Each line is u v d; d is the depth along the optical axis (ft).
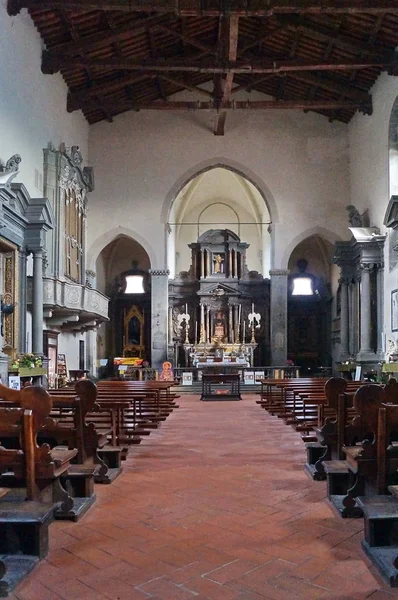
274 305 72.33
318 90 67.10
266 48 62.28
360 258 62.08
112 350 90.27
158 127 73.36
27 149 46.24
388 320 56.70
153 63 53.57
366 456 14.79
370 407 14.46
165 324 71.87
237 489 18.76
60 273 50.55
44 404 13.58
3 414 13.37
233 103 63.31
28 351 45.52
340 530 14.43
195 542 13.67
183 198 95.14
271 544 13.50
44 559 12.62
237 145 73.20
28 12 46.68
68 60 51.93
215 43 62.03
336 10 42.98
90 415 25.93
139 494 18.19
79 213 59.62
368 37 53.16
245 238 98.17
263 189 73.15
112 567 12.19
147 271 92.02
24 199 41.75
